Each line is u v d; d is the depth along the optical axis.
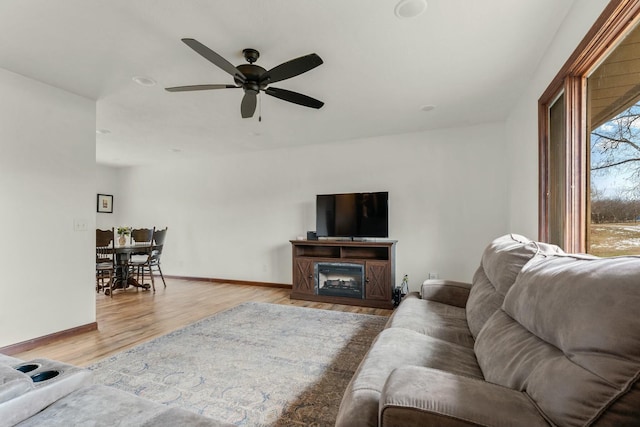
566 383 0.78
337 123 4.00
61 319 2.94
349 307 4.02
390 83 2.86
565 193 2.03
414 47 2.28
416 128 4.26
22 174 2.71
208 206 5.88
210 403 1.85
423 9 1.87
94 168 3.25
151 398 1.91
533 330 1.11
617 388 0.70
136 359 2.44
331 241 4.36
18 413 0.99
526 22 2.01
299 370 2.25
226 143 4.91
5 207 2.60
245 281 5.56
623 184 1.58
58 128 2.95
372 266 4.06
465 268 4.20
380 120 3.90
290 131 4.32
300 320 3.42
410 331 1.75
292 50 2.29
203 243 5.92
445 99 3.25
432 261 4.34
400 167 4.52
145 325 3.29
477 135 4.14
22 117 2.70
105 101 3.23
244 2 1.79
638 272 0.79
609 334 0.75
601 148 1.80
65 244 3.00
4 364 1.17
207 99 3.18
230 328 3.15
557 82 2.10
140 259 6.72
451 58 2.44
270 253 5.38
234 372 2.22
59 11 1.86
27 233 2.73
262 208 5.44
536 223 2.68
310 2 1.80
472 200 4.16
